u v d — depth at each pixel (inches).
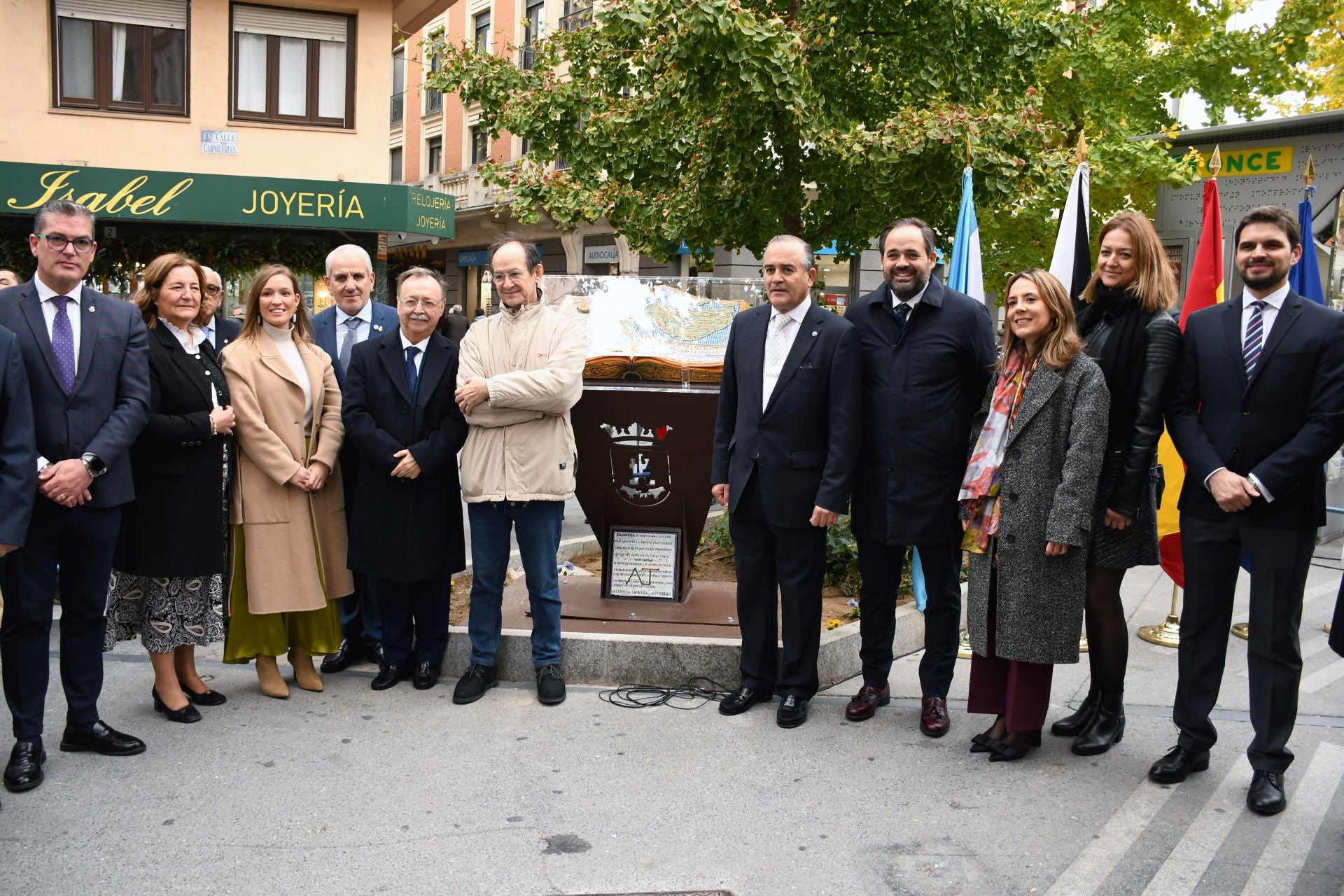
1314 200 358.0
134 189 526.6
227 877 127.0
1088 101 436.8
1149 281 162.4
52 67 566.6
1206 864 133.0
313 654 203.5
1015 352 167.6
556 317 190.1
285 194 551.8
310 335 196.4
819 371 176.7
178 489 171.9
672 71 268.4
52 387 152.9
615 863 131.7
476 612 192.1
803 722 181.0
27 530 143.7
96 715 164.1
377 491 188.1
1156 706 193.0
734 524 186.5
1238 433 150.0
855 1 267.0
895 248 173.5
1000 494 164.6
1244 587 287.9
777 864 132.0
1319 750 171.3
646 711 185.5
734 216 289.7
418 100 1192.2
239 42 591.5
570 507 382.6
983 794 153.1
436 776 157.0
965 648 222.1
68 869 128.3
